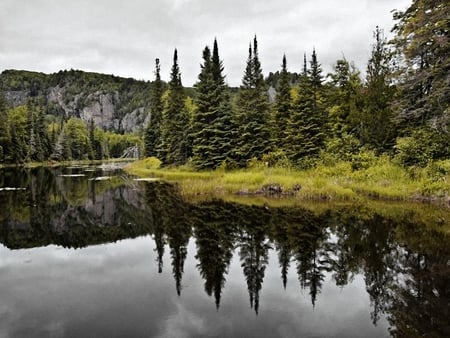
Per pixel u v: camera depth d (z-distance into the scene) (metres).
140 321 5.80
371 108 24.55
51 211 17.23
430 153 19.98
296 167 27.52
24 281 7.76
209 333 5.40
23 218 15.53
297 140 28.75
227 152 32.53
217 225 13.11
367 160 23.41
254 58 35.38
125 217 15.36
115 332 5.44
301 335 5.34
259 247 10.23
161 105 51.28
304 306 6.40
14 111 83.06
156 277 7.98
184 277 7.97
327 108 32.75
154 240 11.34
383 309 6.25
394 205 16.42
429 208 15.55
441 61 18.47
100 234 12.41
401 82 21.50
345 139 26.89
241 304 6.49
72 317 5.97
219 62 35.78
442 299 6.59
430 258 8.92
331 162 25.95
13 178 36.59
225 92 35.09
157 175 36.25
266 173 26.16
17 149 67.88
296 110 29.53
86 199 21.11
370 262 8.75
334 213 14.82
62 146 86.12
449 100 18.64
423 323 5.70
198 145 34.12
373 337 5.27
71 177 37.75
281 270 8.35
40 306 6.42
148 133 51.78
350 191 18.84
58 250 10.40
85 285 7.51
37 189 26.50
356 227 12.29
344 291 7.06
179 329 5.54
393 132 23.95
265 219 13.91
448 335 5.27
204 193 21.47
